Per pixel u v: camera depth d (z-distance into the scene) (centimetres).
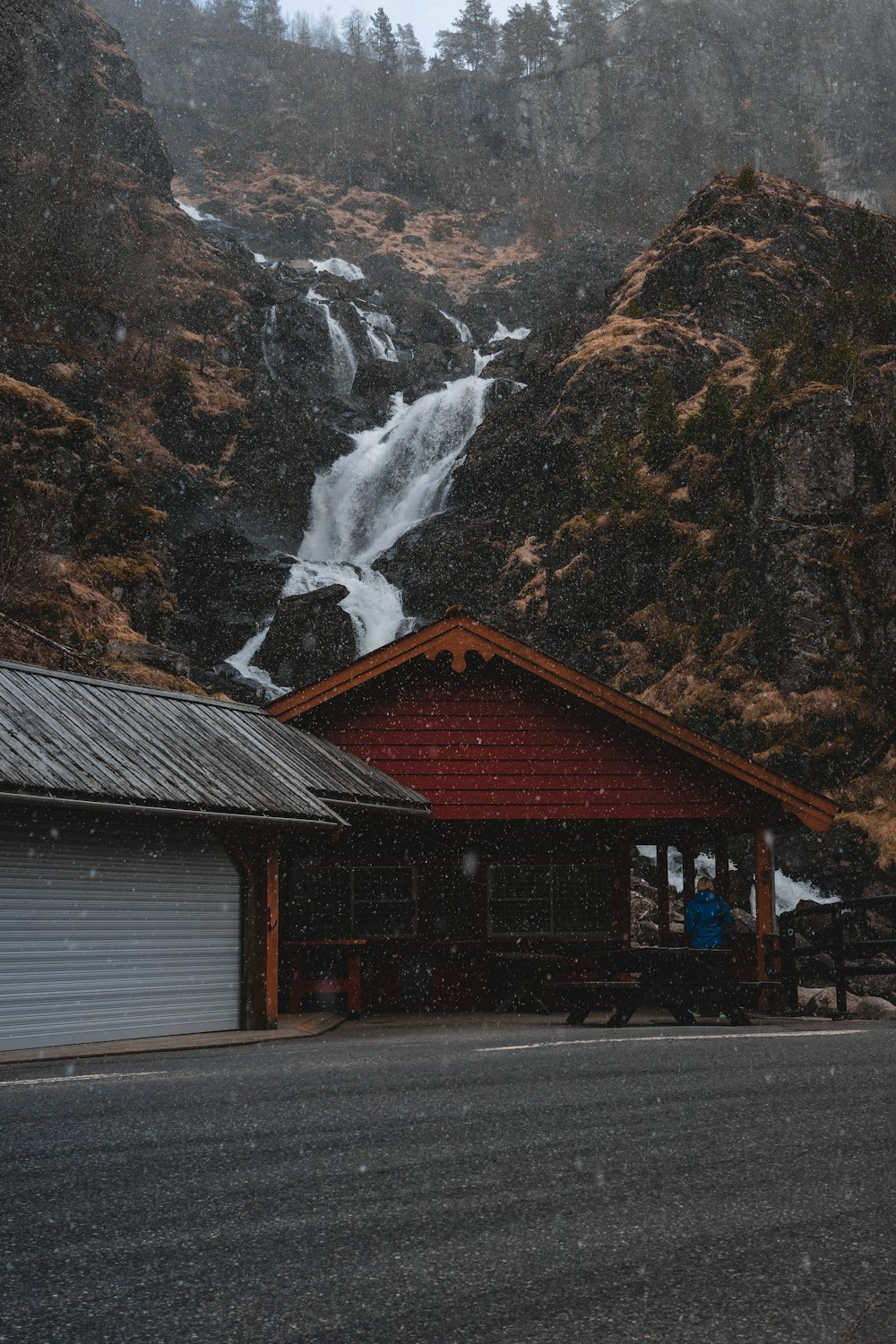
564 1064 836
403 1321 311
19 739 1105
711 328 7888
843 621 4694
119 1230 399
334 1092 707
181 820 1252
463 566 7025
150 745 1272
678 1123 574
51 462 4603
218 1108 651
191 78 19562
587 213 17475
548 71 19938
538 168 18538
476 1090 701
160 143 10769
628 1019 1427
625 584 6100
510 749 1808
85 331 7725
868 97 19938
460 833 1848
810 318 7150
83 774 1098
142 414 7544
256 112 19362
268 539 7575
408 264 14738
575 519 6544
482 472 7500
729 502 5744
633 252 14600
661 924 2184
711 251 8262
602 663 5906
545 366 7975
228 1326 308
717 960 1388
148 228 9325
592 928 1836
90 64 10731
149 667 3681
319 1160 503
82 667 3111
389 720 1802
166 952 1271
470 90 19762
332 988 1619
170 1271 354
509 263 15275
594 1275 344
